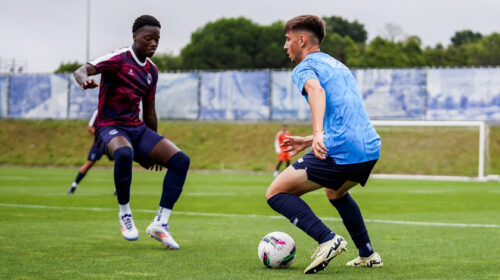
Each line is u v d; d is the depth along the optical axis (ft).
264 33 464.24
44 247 36.09
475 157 185.26
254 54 466.29
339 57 417.08
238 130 223.92
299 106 207.72
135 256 33.22
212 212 63.36
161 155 37.09
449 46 425.28
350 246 39.11
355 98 28.04
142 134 37.83
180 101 222.89
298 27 29.07
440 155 188.14
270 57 454.81
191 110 221.87
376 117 200.85
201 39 469.16
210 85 218.79
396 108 198.80
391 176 176.76
